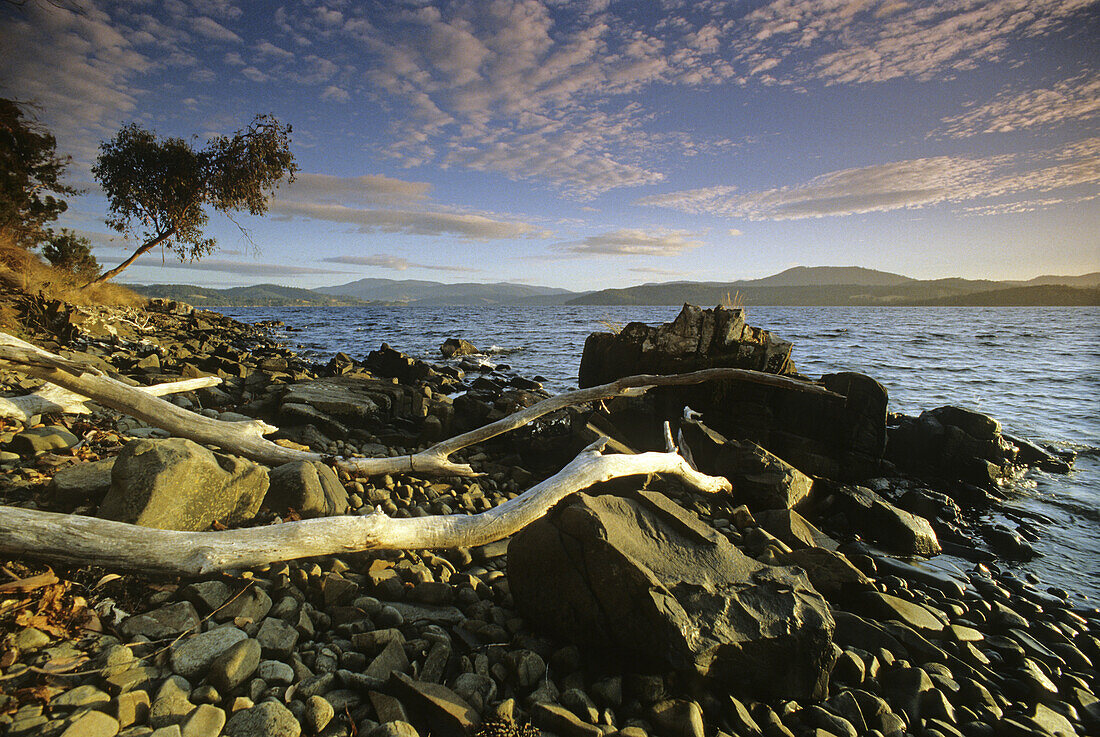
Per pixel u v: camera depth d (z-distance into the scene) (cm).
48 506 420
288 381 1392
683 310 1088
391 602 405
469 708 294
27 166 2012
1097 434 1308
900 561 658
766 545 604
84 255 2864
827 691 365
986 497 908
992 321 7950
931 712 381
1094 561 702
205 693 273
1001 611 551
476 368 2248
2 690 247
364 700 297
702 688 337
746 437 1002
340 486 560
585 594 366
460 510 649
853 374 947
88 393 565
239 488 448
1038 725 380
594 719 305
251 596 353
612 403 1060
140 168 2588
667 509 439
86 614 308
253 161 2598
